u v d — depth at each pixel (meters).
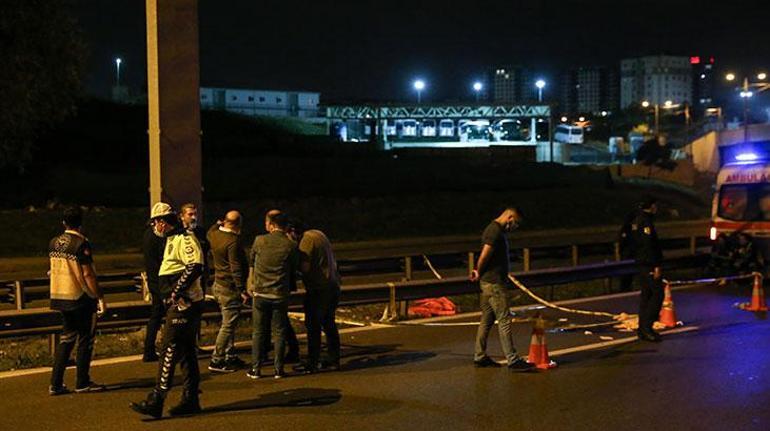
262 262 8.75
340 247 28.53
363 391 8.30
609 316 13.06
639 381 8.70
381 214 36.91
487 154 65.38
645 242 10.80
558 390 8.32
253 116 74.81
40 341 11.24
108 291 12.45
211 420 7.30
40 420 7.32
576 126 109.31
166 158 10.95
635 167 62.91
